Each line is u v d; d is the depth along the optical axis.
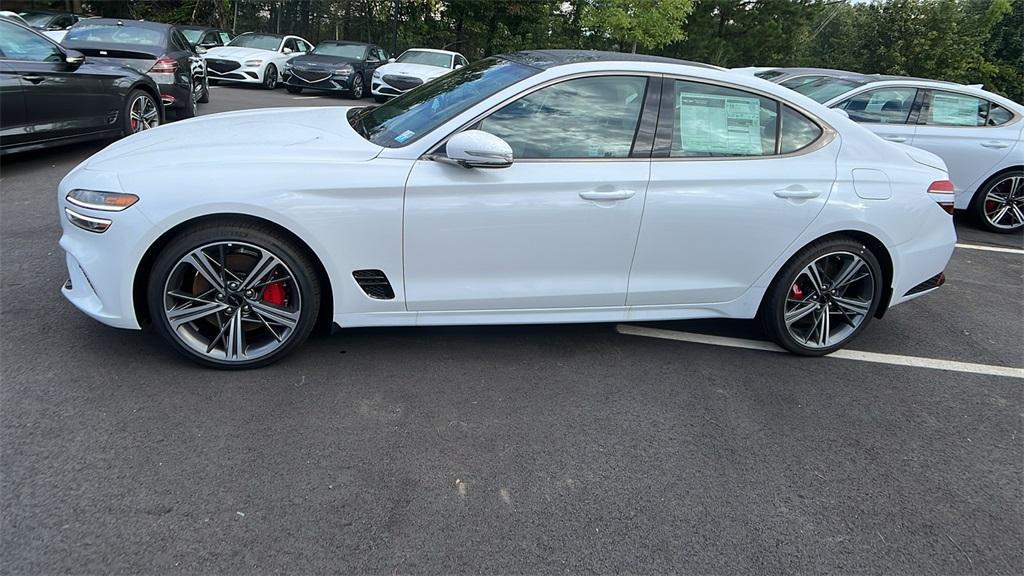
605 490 2.52
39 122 6.18
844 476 2.73
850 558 2.29
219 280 2.97
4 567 1.96
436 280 3.16
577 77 3.20
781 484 2.64
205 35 17.34
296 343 3.14
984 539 2.43
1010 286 5.39
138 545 2.08
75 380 2.93
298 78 15.27
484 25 24.77
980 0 34.69
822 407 3.25
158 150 3.06
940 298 4.98
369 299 3.12
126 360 3.13
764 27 29.59
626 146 3.24
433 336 3.65
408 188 2.97
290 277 3.01
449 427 2.83
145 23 9.51
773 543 2.32
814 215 3.42
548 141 3.16
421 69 15.01
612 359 3.57
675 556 2.23
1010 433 3.15
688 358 3.65
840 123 3.59
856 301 3.73
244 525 2.20
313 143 3.15
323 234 2.93
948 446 3.00
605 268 3.32
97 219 2.80
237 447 2.58
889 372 3.68
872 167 3.55
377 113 3.71
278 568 2.05
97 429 2.61
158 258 2.86
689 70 3.35
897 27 32.03
